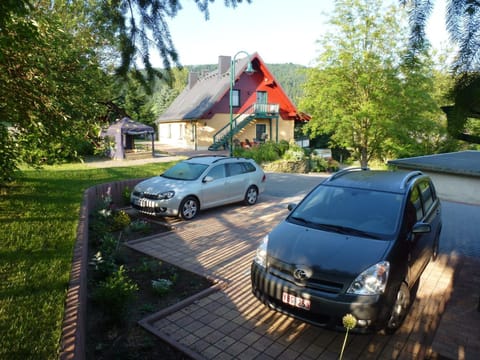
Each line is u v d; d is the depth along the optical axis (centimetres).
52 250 456
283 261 397
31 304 313
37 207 690
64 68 543
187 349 353
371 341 377
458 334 361
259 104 3027
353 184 524
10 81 475
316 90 2264
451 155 1363
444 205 1090
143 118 4500
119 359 335
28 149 630
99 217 768
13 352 242
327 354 354
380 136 2230
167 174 966
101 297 384
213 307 445
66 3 441
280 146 2531
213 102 2839
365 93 2119
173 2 371
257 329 397
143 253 636
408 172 587
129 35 378
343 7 2014
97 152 735
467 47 201
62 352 236
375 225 439
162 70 402
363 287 352
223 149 2891
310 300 361
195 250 654
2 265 402
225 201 986
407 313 414
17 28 387
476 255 649
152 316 409
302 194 1316
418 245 464
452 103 207
